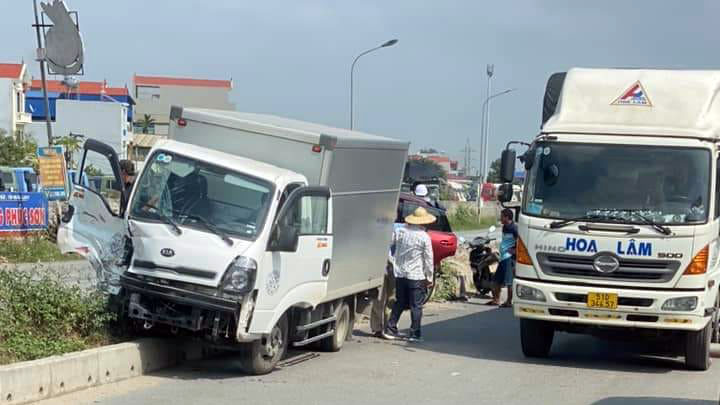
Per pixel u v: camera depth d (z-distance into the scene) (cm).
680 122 1215
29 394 819
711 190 1170
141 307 999
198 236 995
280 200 1037
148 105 9825
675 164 1182
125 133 7006
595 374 1169
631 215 1167
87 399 858
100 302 1012
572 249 1177
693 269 1150
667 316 1152
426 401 938
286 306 1055
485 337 1523
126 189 1069
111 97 8669
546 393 1012
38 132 6912
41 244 2383
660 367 1257
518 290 1202
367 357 1243
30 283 993
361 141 1229
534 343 1278
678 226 1152
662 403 970
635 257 1159
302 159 1141
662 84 1253
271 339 1059
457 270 2202
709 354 1249
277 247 1022
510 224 2017
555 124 1238
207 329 1006
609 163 1198
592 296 1165
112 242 1030
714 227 1173
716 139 1209
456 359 1258
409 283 1409
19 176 3048
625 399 988
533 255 1196
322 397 933
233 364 1130
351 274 1291
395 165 1403
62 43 3222
